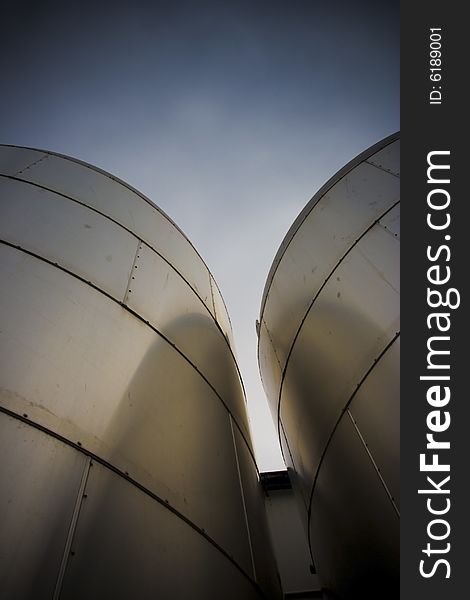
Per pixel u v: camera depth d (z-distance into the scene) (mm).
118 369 4223
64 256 4918
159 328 5195
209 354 6109
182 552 3541
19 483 2957
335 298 5215
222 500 4457
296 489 6918
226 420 5594
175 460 4141
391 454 3982
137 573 3105
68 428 3434
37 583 2645
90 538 3010
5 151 6637
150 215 7223
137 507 3445
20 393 3395
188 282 6844
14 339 3744
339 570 5578
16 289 4195
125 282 5270
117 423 3809
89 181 6730
